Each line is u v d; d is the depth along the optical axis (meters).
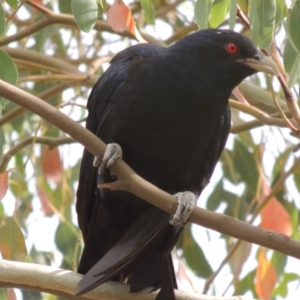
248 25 10.68
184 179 10.83
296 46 9.48
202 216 9.09
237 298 9.81
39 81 14.37
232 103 11.55
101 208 10.82
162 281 10.15
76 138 9.08
